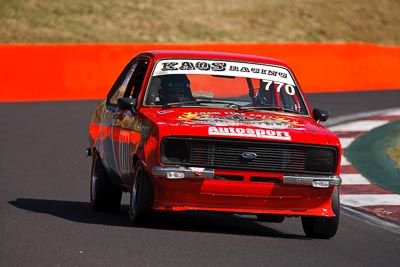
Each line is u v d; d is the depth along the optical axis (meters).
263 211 26.84
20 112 69.62
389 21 129.50
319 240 27.80
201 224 29.88
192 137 26.20
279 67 31.19
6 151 50.25
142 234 26.22
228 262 22.70
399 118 67.38
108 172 31.83
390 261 24.72
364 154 51.16
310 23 121.25
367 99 81.31
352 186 41.31
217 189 26.34
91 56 81.75
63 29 107.38
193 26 114.31
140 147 27.27
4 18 107.38
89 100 79.75
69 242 24.52
